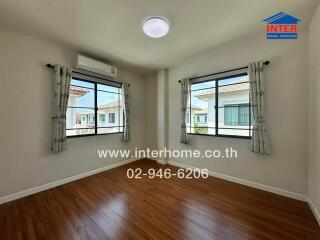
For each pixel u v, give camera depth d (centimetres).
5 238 152
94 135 330
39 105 248
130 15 193
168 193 244
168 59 332
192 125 354
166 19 200
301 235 156
